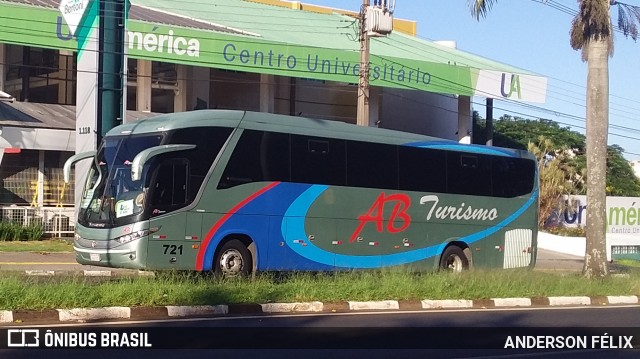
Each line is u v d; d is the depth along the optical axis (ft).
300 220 65.00
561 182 150.30
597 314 57.47
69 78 111.45
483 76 124.36
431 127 147.13
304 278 58.70
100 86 85.51
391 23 90.84
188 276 56.08
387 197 70.85
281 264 63.72
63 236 94.48
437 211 74.49
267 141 63.62
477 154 78.38
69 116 101.09
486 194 78.59
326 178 66.90
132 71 113.60
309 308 52.65
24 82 106.73
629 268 108.88
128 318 45.78
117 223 57.31
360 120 91.45
